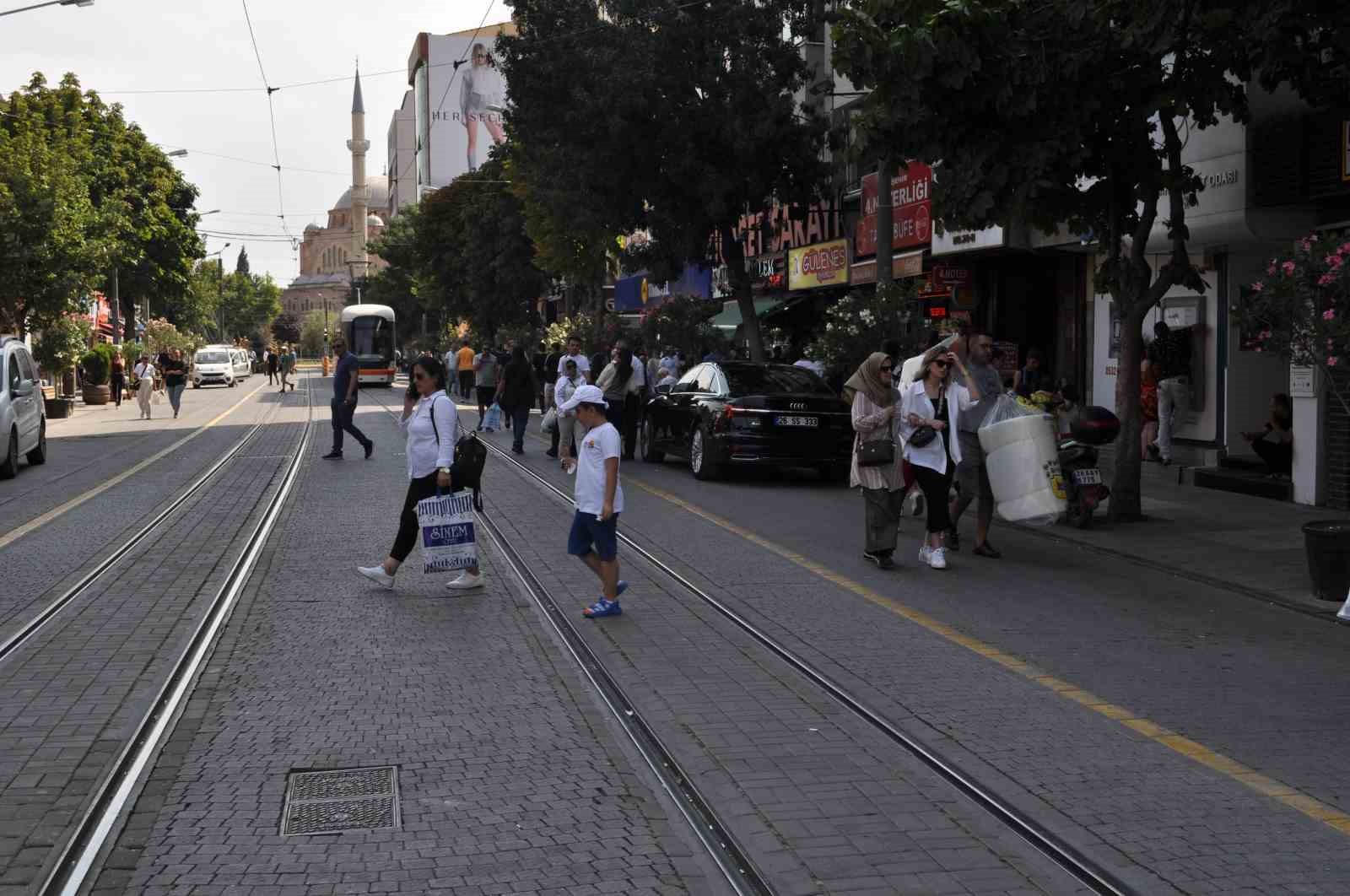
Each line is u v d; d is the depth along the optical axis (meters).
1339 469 14.77
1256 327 10.93
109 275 56.94
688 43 26.47
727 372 18.98
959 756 6.03
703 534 13.21
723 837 5.03
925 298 21.31
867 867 4.70
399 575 10.94
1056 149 12.68
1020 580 10.82
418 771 5.83
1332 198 15.86
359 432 22.36
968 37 12.25
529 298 58.44
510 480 18.39
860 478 11.23
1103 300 22.53
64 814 5.22
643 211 28.58
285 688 7.26
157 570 11.04
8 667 7.68
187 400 49.38
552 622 9.06
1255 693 7.27
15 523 14.10
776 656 8.06
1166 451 19.53
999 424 11.80
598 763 5.97
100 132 54.06
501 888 4.54
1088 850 4.85
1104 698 7.11
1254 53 11.97
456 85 110.62
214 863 4.75
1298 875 4.63
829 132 27.30
